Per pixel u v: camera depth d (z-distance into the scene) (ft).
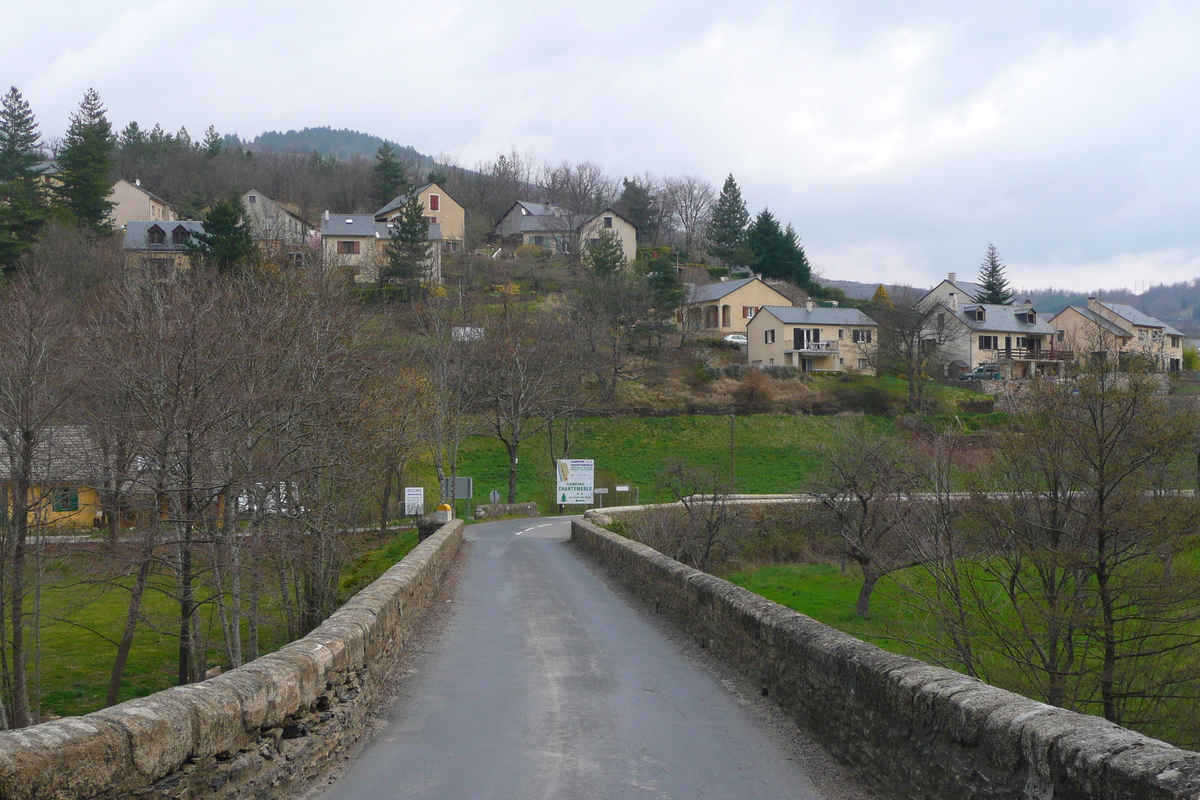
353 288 131.34
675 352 256.52
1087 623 44.93
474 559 85.30
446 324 166.81
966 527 54.65
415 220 240.73
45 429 57.41
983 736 15.21
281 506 59.21
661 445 204.64
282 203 367.66
